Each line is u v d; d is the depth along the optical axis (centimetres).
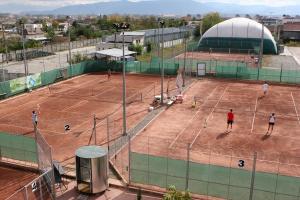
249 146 2255
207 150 2183
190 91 3784
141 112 3005
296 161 2031
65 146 2264
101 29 13050
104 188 1694
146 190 1703
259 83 4225
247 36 7275
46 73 4088
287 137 2422
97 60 5100
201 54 6944
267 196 1510
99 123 2716
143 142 2314
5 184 1773
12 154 2012
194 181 1620
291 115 2934
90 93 3700
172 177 1672
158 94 3619
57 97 3547
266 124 2695
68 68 4472
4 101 3412
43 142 1736
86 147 1756
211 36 7525
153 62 4744
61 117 2886
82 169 1647
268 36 7131
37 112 3027
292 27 10256
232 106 3189
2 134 2009
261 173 1504
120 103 3303
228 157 2078
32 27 15475
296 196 1468
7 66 5734
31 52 6838
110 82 4253
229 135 2450
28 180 1811
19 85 3684
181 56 6500
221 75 4469
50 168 1642
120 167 1934
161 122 2730
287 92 3775
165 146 2244
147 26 11869
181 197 1357
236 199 1561
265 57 6619
